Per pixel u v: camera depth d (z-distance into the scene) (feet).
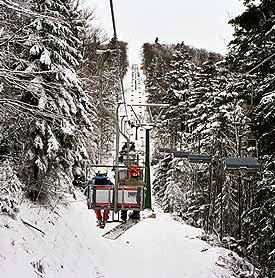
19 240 25.81
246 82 42.27
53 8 40.14
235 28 42.96
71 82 41.63
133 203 35.53
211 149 71.92
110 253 35.68
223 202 73.67
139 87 307.99
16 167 36.45
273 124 35.35
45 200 40.83
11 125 31.07
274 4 36.11
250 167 32.48
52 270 25.72
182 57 116.67
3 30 23.36
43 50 38.06
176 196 89.97
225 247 50.31
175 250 38.91
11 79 21.44
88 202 35.63
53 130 41.39
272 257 34.63
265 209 36.14
